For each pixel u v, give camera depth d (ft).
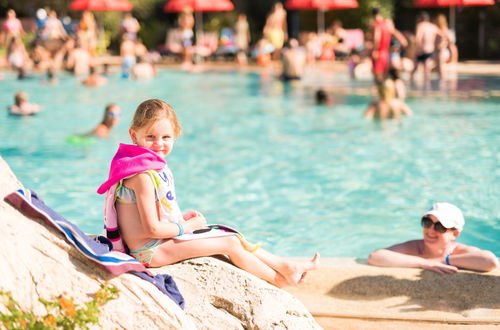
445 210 15.98
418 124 38.65
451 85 55.16
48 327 8.39
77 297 9.55
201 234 12.06
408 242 16.60
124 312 9.96
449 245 16.06
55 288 9.45
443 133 35.81
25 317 8.37
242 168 29.40
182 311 10.71
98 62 85.10
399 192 25.27
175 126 11.73
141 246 11.53
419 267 15.28
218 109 46.78
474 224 21.53
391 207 23.50
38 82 63.57
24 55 75.05
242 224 21.98
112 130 38.19
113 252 10.57
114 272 10.02
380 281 14.75
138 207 11.18
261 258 12.49
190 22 90.07
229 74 73.87
